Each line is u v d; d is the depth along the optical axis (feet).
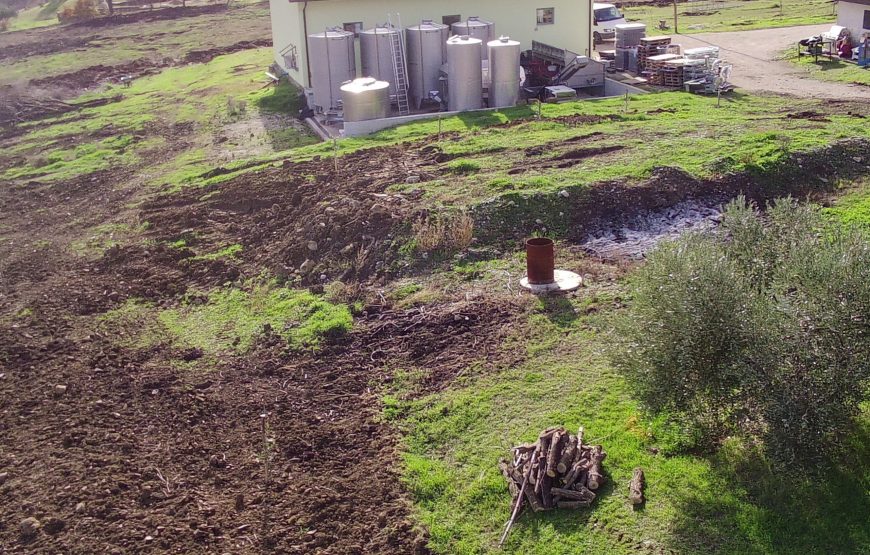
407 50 89.10
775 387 26.84
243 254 53.88
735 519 27.02
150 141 90.17
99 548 27.73
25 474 32.32
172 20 186.80
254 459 32.76
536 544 27.27
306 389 37.81
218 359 41.50
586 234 50.72
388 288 46.52
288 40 103.40
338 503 29.91
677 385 27.86
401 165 62.85
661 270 28.66
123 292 51.06
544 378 36.11
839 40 100.53
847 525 26.25
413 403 35.68
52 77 132.87
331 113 86.12
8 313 49.52
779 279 29.60
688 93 84.84
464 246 49.24
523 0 99.60
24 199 74.79
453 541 27.96
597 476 28.76
